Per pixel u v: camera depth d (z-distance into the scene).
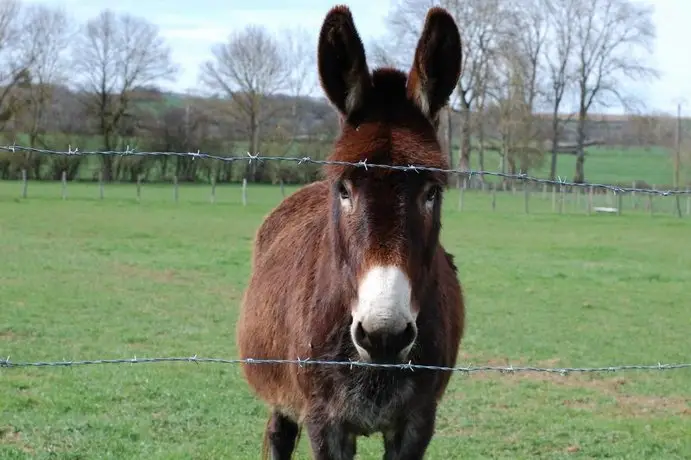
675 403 8.62
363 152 3.51
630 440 7.22
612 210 41.81
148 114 59.91
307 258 4.37
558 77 64.88
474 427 7.50
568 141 79.94
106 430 6.92
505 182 58.75
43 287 14.85
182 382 8.58
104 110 59.56
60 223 27.36
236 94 61.94
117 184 53.16
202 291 15.27
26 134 57.38
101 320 12.20
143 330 11.61
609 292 16.44
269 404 5.20
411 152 3.51
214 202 39.84
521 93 59.75
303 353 4.08
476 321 13.15
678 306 15.02
